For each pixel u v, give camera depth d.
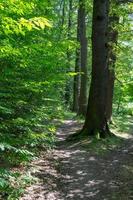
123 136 16.98
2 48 6.19
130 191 9.24
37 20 4.34
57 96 14.66
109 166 11.59
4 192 7.55
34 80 9.84
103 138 14.97
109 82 20.22
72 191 9.01
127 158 12.73
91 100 15.38
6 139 7.50
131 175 10.70
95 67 15.37
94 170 11.00
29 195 8.26
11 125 8.50
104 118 15.41
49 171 10.32
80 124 20.77
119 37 19.66
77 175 10.34
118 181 10.05
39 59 9.52
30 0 6.62
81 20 24.08
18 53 7.00
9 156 8.66
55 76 10.80
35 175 9.67
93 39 15.45
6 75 8.15
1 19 5.06
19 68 8.70
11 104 8.59
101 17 15.23
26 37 9.01
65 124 20.50
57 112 14.16
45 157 11.75
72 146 13.90
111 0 17.44
